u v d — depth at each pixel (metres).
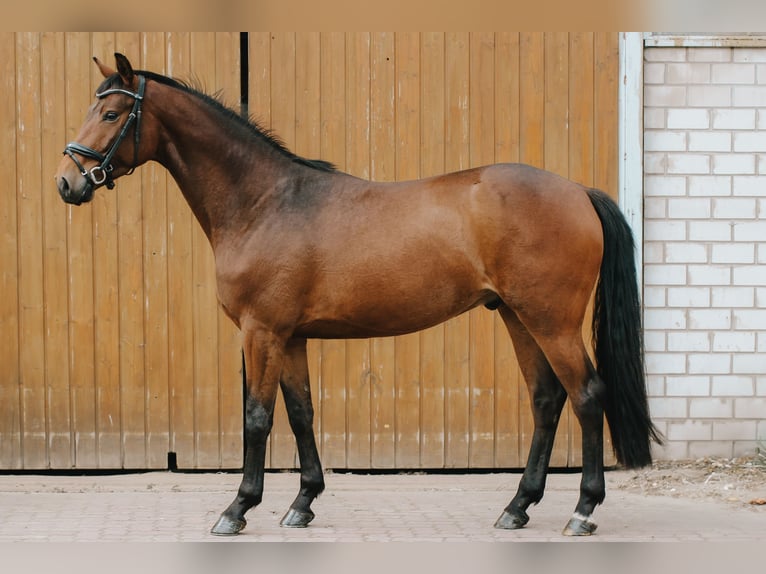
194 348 6.16
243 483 4.74
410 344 6.19
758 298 6.25
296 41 6.16
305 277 4.59
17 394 6.14
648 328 6.25
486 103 6.18
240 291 4.63
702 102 6.23
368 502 5.52
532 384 4.84
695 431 6.27
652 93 6.23
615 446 4.57
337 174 4.78
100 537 4.70
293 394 4.90
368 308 4.59
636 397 4.55
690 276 6.25
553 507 5.39
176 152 4.78
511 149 6.18
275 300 4.58
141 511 5.29
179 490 5.82
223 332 6.17
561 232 4.44
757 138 6.23
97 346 6.15
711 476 5.92
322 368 6.18
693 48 6.22
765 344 6.25
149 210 6.13
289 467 6.23
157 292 6.14
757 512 5.18
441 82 6.18
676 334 6.25
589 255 4.50
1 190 6.09
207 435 6.18
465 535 4.71
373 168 6.18
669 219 6.24
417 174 6.18
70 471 6.22
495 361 6.20
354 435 6.20
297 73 6.16
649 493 5.64
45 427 6.14
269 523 5.00
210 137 4.75
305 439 4.92
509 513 4.86
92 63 6.11
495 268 4.50
